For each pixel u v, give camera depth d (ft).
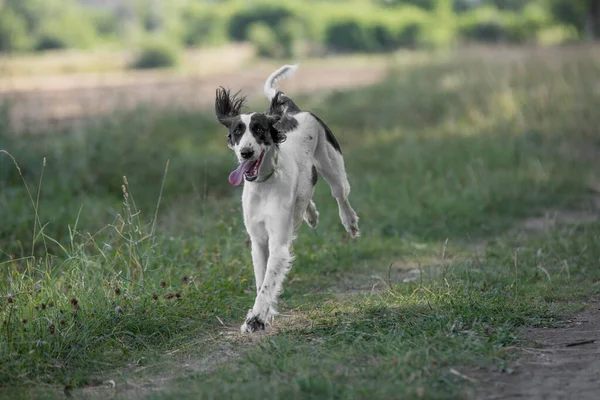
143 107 58.80
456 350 18.49
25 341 19.51
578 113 55.31
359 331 20.33
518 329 20.63
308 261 29.48
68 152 43.14
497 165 46.55
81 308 21.30
